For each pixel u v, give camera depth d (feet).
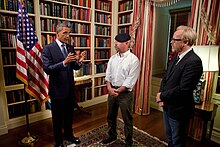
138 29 10.34
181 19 11.63
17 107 8.90
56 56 6.31
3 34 7.88
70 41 10.44
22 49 7.04
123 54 6.37
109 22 12.52
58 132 6.77
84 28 11.18
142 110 10.64
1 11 7.70
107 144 7.29
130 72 6.20
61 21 9.88
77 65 6.89
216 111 7.23
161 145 7.30
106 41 12.61
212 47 6.35
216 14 6.96
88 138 7.74
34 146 7.11
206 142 7.61
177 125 4.93
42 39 9.25
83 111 10.64
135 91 10.82
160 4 9.55
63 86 6.35
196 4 7.55
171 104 4.94
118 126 8.92
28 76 7.38
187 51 4.75
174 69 4.94
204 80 7.13
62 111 6.64
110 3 12.39
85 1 10.86
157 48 12.13
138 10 10.14
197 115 6.43
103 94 13.06
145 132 8.39
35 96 7.66
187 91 4.49
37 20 8.77
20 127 8.77
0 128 7.93
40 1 9.04
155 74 12.37
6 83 8.30
